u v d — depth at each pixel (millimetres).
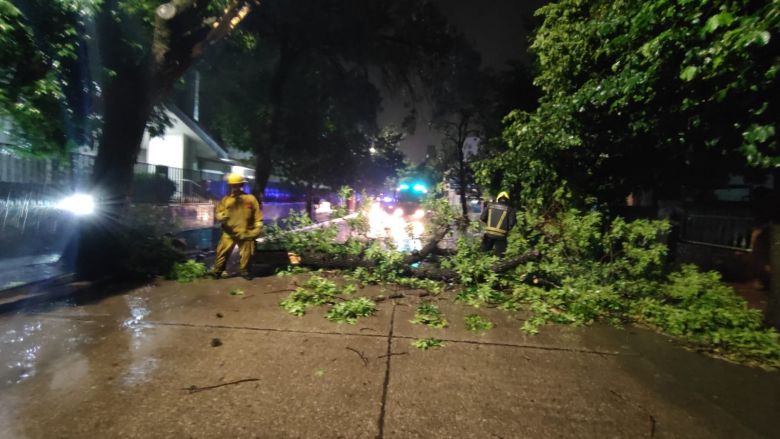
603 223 8266
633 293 6113
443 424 3064
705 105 5488
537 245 6859
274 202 27312
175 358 3996
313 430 2943
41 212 9547
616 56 7289
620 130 7625
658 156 8203
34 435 2791
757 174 7805
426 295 6621
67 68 7523
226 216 7336
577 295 5961
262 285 6922
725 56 4223
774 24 3805
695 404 3467
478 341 4703
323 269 7797
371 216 8219
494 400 3418
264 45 16344
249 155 31203
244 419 3043
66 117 7969
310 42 15875
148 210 13164
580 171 8570
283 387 3512
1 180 9602
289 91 18234
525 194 8883
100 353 4066
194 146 23547
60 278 6781
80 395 3293
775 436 3043
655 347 4715
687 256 9703
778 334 4809
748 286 7887
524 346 4605
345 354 4207
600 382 3807
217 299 6043
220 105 19172
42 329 4664
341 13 15547
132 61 7742
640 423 3168
